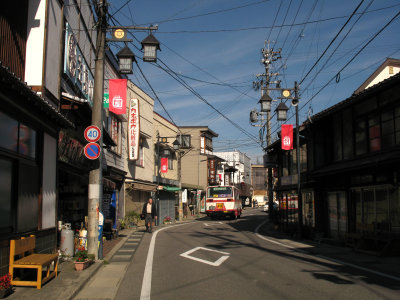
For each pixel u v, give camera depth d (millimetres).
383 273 9141
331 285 7688
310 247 14703
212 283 7910
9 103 7141
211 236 18547
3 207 7254
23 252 7445
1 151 7012
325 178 17594
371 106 14688
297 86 19109
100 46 11188
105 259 10859
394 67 23625
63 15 11695
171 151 35812
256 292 7098
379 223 13578
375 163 12227
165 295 6980
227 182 63406
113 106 13773
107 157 19391
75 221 14422
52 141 9891
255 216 43844
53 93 10820
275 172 31781
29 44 9922
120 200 22828
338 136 17250
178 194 37938
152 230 21359
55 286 7184
